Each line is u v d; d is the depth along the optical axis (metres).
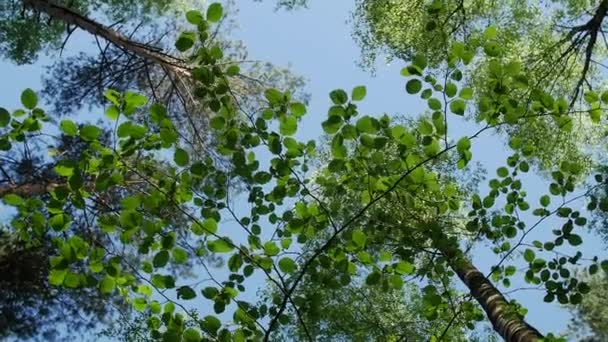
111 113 3.73
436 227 5.07
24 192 10.10
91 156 3.86
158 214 4.19
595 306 12.67
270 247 4.31
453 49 4.18
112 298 11.34
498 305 6.39
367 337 8.22
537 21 12.50
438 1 5.11
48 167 9.81
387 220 5.17
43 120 4.02
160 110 3.78
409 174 4.36
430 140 4.22
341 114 4.04
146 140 3.90
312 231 4.48
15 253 10.59
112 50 13.28
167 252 4.07
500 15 12.39
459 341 7.15
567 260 4.88
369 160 4.37
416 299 8.92
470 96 4.15
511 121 4.29
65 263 3.91
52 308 11.52
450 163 9.20
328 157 10.61
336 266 4.44
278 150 4.21
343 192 4.71
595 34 11.59
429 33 11.98
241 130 4.33
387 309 8.78
